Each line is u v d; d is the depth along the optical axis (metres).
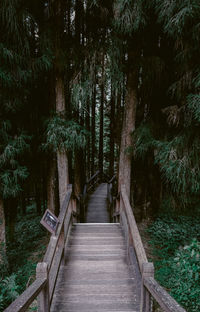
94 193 11.67
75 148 5.90
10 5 3.82
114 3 4.14
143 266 2.19
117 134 7.80
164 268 4.29
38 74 5.10
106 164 18.75
